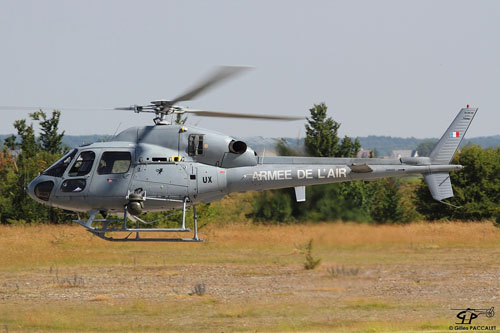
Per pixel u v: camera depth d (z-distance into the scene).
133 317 53.66
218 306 57.97
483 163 150.88
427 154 73.31
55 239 111.19
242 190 67.44
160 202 65.12
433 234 113.88
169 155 65.38
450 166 69.88
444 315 53.56
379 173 68.94
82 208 66.00
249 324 50.31
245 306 57.22
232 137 68.06
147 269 84.88
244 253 100.75
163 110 66.06
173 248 107.12
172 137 66.06
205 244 110.62
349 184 120.12
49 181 65.94
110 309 57.00
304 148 166.25
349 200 110.38
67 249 102.06
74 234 116.94
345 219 104.31
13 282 73.62
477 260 89.19
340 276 74.06
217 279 75.44
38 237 114.44
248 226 131.88
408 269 79.88
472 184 151.00
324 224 102.75
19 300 62.19
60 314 54.19
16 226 130.50
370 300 60.28
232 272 81.19
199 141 66.19
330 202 109.31
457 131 70.19
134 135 66.44
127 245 109.75
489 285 69.75
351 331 46.75
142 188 64.56
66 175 65.56
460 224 136.00
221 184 66.31
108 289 68.88
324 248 91.00
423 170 69.50
